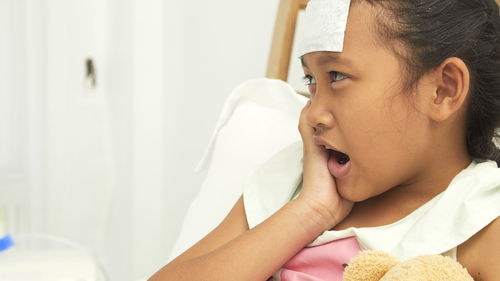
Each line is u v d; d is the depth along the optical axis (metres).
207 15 1.72
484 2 0.69
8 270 1.30
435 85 0.65
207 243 0.83
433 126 0.66
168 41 1.92
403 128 0.65
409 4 0.64
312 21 0.68
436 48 0.64
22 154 1.98
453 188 0.66
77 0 1.91
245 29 1.56
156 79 1.94
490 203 0.64
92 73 1.97
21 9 1.90
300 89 1.41
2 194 1.95
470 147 0.71
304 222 0.72
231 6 1.62
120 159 2.02
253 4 1.52
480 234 0.63
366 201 0.75
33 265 1.33
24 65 1.93
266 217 0.82
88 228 2.04
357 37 0.65
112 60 1.98
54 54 1.90
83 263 1.36
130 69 1.92
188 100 1.83
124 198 2.02
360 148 0.66
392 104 0.65
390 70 0.64
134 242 1.97
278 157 0.88
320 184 0.74
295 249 0.73
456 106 0.65
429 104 0.65
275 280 0.76
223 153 1.06
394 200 0.72
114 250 2.09
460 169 0.70
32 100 1.94
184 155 1.86
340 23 0.65
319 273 0.72
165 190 1.98
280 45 1.21
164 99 1.96
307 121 0.70
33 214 1.98
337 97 0.67
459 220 0.64
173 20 1.88
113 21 1.95
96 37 1.96
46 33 1.90
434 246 0.63
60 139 1.95
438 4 0.65
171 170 1.94
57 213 1.99
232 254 0.72
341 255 0.70
